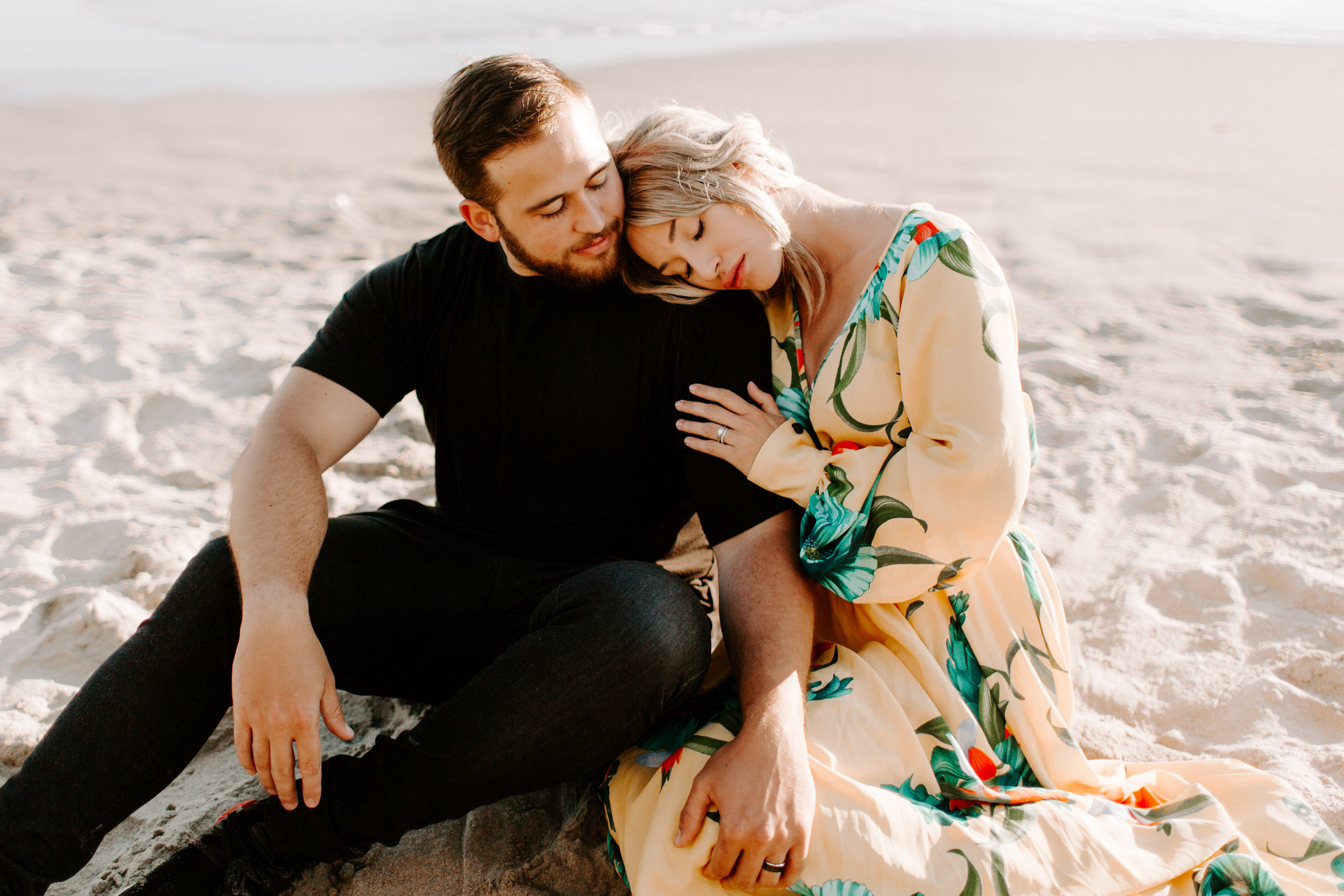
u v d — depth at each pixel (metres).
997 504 1.51
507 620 1.76
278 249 4.66
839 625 1.79
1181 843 1.48
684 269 1.74
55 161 6.13
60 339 3.71
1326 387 3.01
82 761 1.46
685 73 8.34
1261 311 3.56
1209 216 4.54
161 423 3.20
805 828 1.39
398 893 1.64
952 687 1.63
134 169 5.96
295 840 1.54
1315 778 1.76
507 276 1.82
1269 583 2.24
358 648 1.75
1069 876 1.43
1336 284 3.71
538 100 1.60
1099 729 1.95
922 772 1.53
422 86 8.29
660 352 1.78
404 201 5.32
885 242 1.69
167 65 9.20
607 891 1.63
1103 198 4.87
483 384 1.83
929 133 6.13
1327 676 1.97
